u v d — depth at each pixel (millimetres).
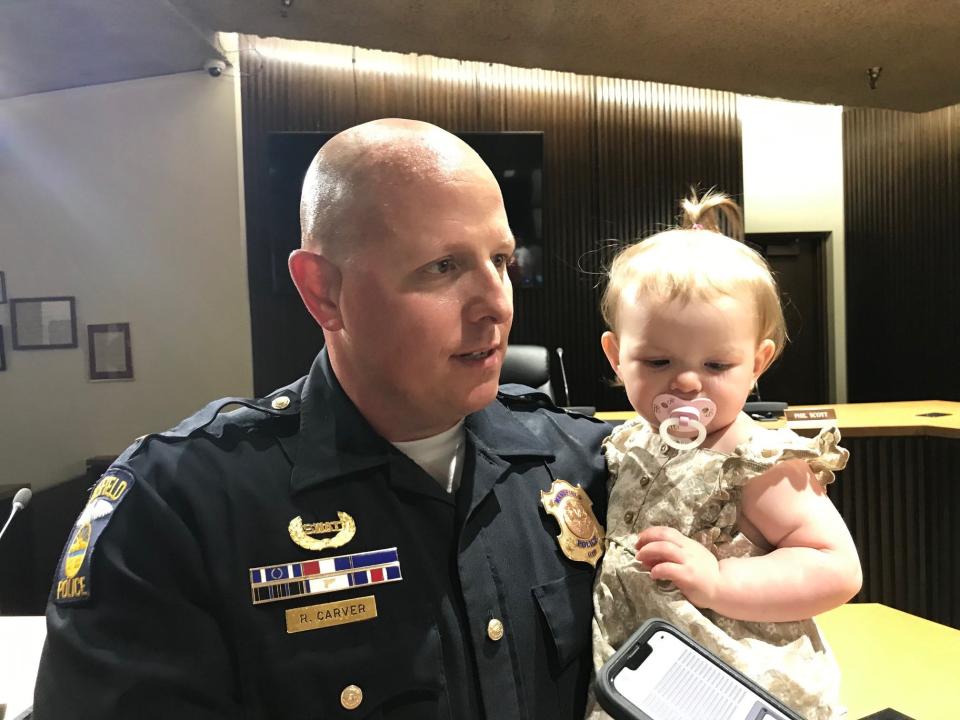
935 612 2609
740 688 631
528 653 781
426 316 695
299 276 751
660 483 855
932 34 3213
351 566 730
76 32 2973
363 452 785
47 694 631
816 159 4898
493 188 740
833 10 2957
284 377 4020
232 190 3775
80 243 3719
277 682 672
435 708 710
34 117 3666
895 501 2604
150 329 3781
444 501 799
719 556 801
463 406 748
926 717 959
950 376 4918
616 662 625
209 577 696
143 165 3729
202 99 3730
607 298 965
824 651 801
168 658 652
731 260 848
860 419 2707
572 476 941
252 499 735
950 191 4801
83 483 3775
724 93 4676
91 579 666
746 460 796
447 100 4277
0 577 3186
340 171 713
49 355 3750
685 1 2861
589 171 4523
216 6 2881
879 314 4996
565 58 3467
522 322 4512
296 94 4023
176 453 763
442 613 746
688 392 813
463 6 2883
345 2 2848
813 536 764
